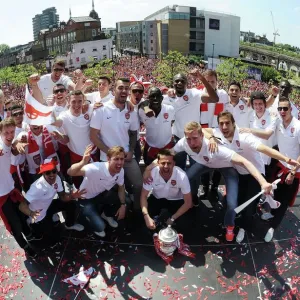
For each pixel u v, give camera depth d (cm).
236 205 481
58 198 514
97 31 7781
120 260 470
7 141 443
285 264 461
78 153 553
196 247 493
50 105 630
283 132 527
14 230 470
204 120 633
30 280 439
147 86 678
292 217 569
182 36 8069
